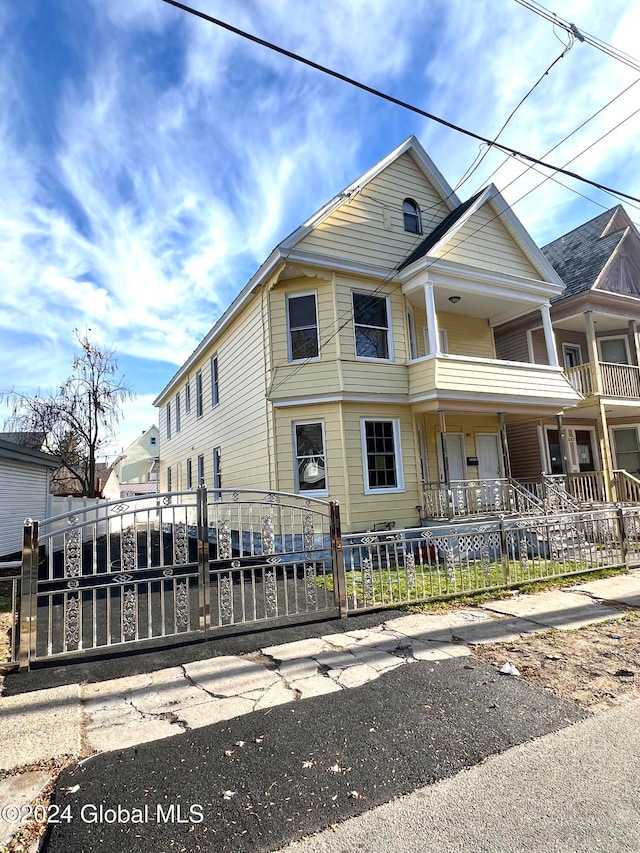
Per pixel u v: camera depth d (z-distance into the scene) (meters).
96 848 2.18
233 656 4.64
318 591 7.52
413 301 12.64
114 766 2.84
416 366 11.47
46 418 24.09
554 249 18.27
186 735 3.19
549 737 3.07
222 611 5.67
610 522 8.99
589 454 16.70
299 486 10.88
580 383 14.27
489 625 5.47
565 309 14.58
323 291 11.18
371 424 11.25
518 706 3.51
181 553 5.19
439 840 2.17
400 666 4.31
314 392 10.77
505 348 16.19
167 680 4.11
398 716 3.38
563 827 2.23
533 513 11.37
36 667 4.45
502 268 12.86
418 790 2.55
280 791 2.56
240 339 13.39
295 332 11.30
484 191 12.40
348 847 2.15
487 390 11.48
